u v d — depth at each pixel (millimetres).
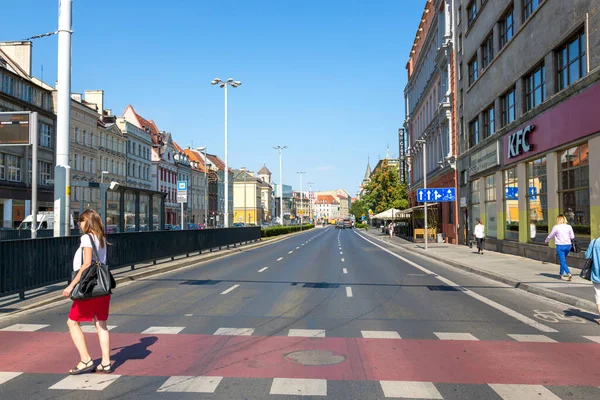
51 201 46812
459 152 34406
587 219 15766
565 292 11250
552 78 18062
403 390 5035
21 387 5137
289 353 6457
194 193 92750
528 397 4859
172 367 5832
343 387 5125
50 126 47188
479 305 10266
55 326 8180
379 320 8656
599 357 6332
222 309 9711
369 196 86688
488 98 26641
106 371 5605
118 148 61938
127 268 16953
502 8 23953
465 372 5656
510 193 23734
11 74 41719
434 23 41906
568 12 16594
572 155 16828
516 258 21547
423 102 50375
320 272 17109
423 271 17578
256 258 24047
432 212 41781
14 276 9930
